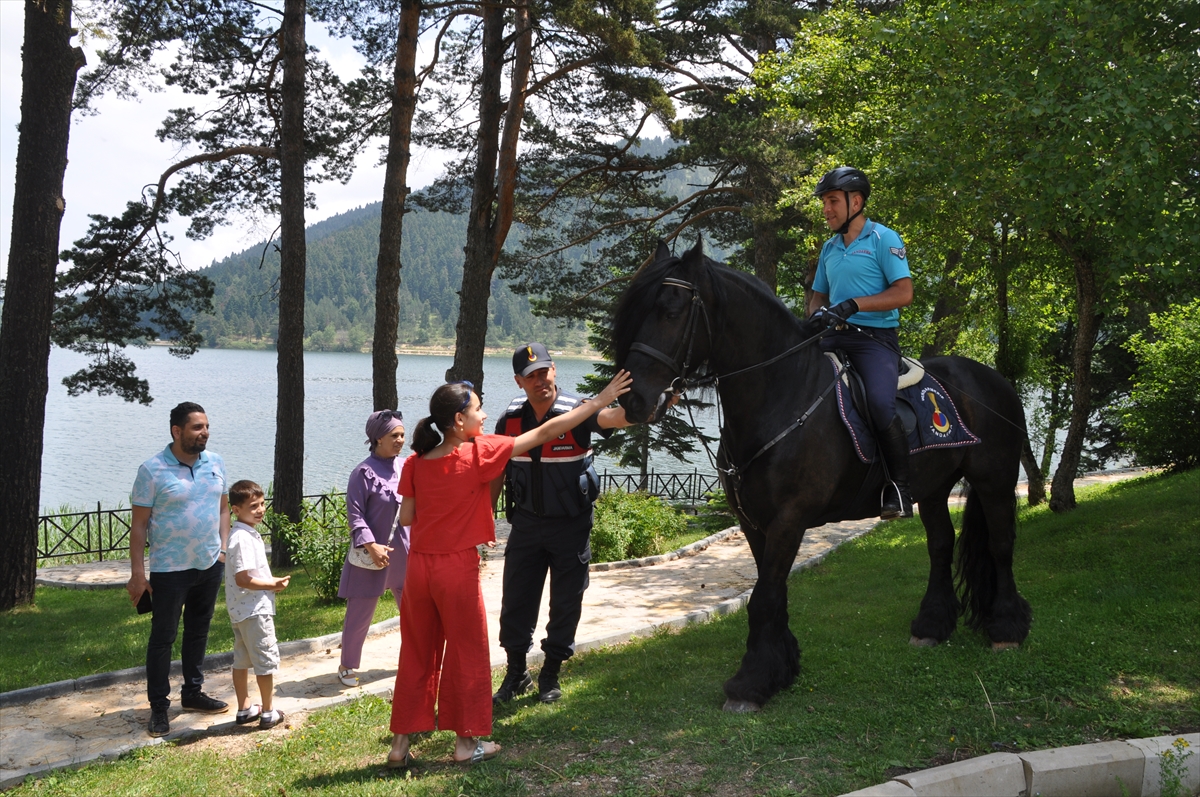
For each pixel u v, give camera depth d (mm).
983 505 5969
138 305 19453
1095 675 5027
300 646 7227
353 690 6062
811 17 17500
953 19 8914
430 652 4520
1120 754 3996
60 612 10875
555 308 23828
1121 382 24016
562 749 4578
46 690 6102
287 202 15578
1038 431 21547
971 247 12148
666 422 28125
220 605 11102
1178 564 7379
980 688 4969
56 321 18422
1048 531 10086
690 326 4457
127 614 10492
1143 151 6984
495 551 13070
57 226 11469
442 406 4438
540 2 14438
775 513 4898
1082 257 10359
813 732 4488
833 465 4891
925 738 4375
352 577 6191
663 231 23438
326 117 18250
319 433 59594
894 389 5043
